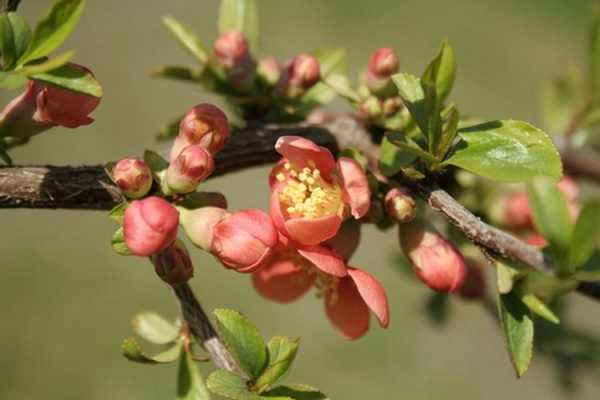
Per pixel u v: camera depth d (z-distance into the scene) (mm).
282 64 659
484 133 529
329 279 576
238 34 612
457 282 554
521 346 528
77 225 1469
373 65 580
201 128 538
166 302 1407
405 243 559
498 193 659
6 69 504
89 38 1627
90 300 1406
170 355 542
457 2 1719
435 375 1366
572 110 707
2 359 1362
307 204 532
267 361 512
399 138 543
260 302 1393
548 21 1680
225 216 528
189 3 1701
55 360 1362
